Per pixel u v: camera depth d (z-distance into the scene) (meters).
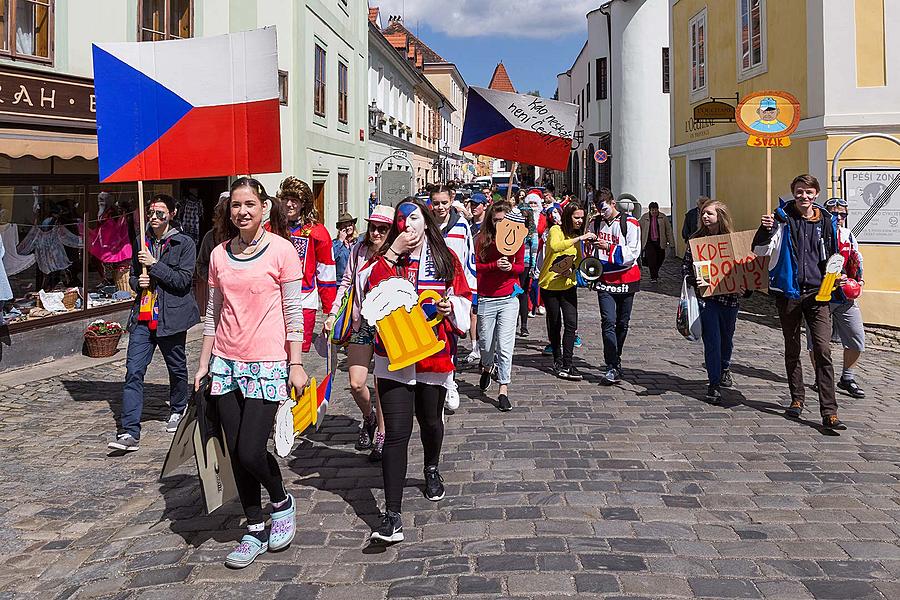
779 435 5.98
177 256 6.10
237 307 3.86
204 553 4.13
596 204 11.43
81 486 5.27
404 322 4.09
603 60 31.58
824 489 4.81
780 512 4.45
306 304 5.59
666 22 27.72
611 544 4.03
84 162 10.23
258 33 5.79
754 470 5.17
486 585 3.62
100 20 10.27
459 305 4.38
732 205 16.14
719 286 6.81
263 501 4.84
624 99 28.42
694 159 18.66
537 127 8.66
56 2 9.59
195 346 10.37
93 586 3.83
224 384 3.90
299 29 15.10
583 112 38.25
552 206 10.49
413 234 4.25
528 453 5.57
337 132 18.80
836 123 11.64
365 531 4.32
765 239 6.33
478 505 4.60
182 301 6.17
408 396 4.16
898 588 3.55
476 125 8.66
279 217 4.49
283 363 3.91
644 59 27.88
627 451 5.60
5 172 9.11
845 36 11.57
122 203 11.04
